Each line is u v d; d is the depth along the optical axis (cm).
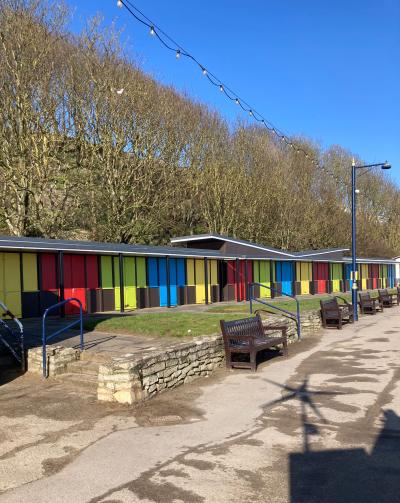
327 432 590
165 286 2081
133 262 1944
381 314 2259
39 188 2138
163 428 612
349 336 1472
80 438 575
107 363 728
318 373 930
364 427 606
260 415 665
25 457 518
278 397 759
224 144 3388
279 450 534
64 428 611
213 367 959
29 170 2091
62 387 797
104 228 2472
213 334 1039
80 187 2370
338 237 4575
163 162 2838
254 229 3556
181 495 429
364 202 5338
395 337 1430
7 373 875
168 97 2948
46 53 2147
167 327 1141
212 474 472
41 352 861
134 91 2581
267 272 2759
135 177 2614
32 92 2112
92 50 2422
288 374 927
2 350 954
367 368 970
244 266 2550
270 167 3712
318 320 1645
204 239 2381
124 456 520
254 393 787
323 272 3453
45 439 572
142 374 737
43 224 2164
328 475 468
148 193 2670
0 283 1480
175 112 2967
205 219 3259
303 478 462
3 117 2073
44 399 733
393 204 5800
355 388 805
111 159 2505
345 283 3794
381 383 837
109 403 712
